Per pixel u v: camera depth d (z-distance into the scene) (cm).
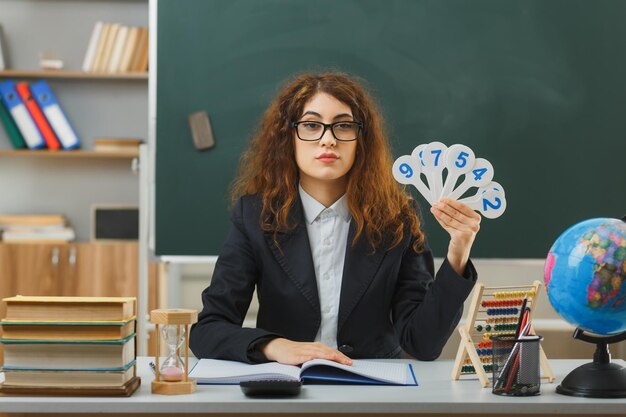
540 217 306
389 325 179
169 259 308
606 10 307
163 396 130
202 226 307
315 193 179
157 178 307
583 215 306
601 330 132
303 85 179
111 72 391
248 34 309
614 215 307
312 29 309
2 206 410
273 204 179
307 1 309
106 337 129
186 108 308
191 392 133
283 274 175
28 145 388
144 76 392
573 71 307
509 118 307
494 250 305
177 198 308
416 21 308
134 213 376
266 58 309
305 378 140
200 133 307
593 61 307
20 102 388
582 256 129
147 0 410
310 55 309
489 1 308
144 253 313
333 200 179
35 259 360
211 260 307
